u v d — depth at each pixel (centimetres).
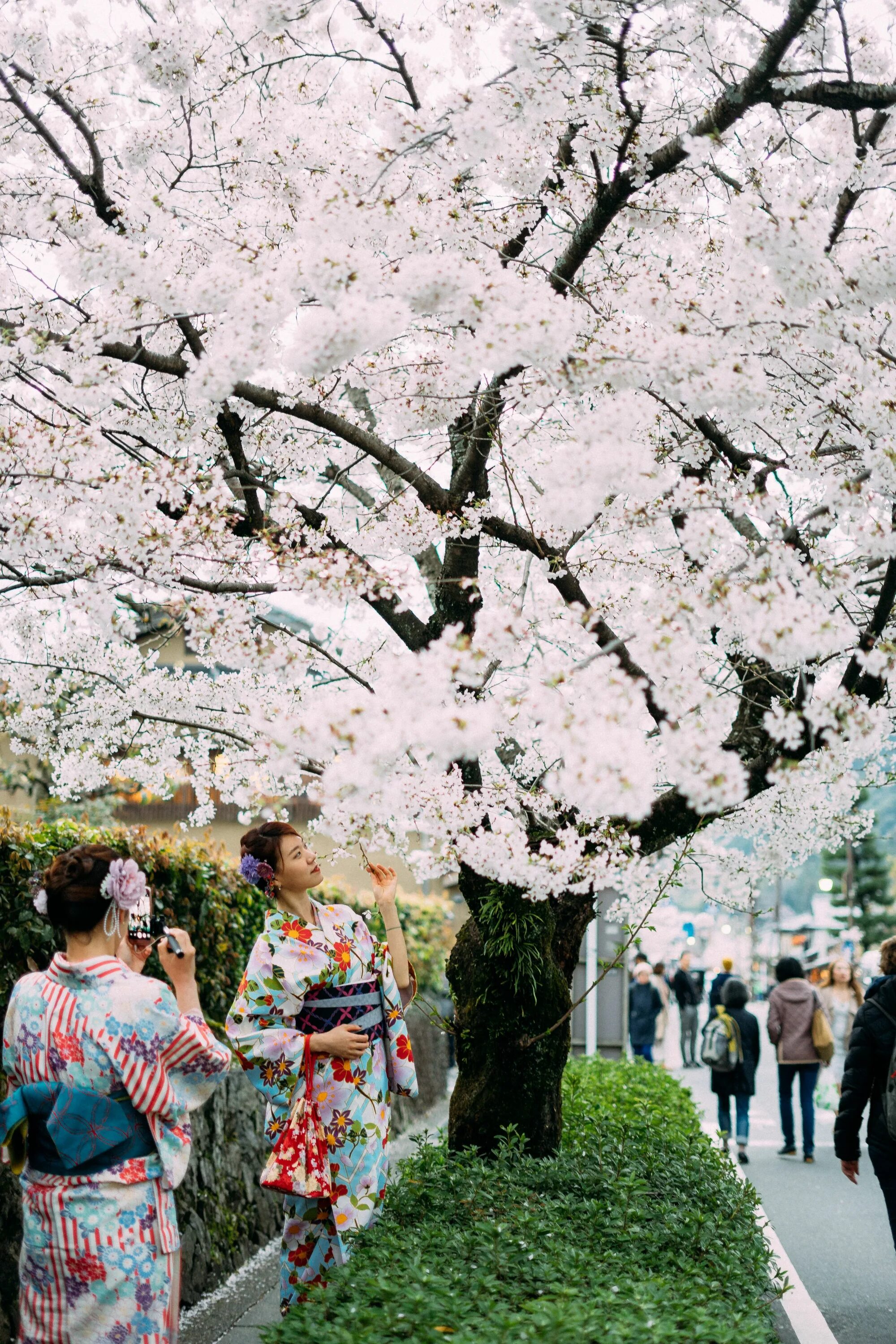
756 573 316
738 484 416
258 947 443
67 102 396
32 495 385
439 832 381
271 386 475
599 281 470
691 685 293
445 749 260
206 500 389
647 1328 284
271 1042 427
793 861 624
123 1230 314
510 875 369
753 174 445
